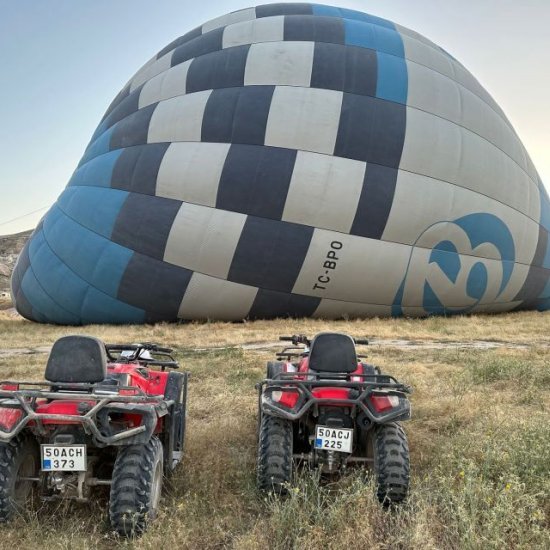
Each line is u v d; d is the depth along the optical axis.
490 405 7.77
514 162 26.00
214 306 22.33
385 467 4.40
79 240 23.83
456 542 3.76
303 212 21.28
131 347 6.28
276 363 6.56
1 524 4.03
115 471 4.08
